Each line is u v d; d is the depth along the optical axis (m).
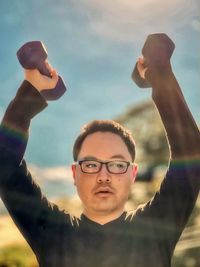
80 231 1.95
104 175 1.98
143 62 1.92
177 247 3.84
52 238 1.94
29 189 1.92
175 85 1.89
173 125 1.89
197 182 1.89
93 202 1.97
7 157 1.88
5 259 4.05
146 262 1.90
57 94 1.91
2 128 1.87
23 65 1.87
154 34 1.91
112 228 1.94
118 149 2.00
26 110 1.88
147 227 1.92
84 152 2.01
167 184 1.91
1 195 1.90
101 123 2.03
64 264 1.92
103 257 1.92
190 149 1.88
